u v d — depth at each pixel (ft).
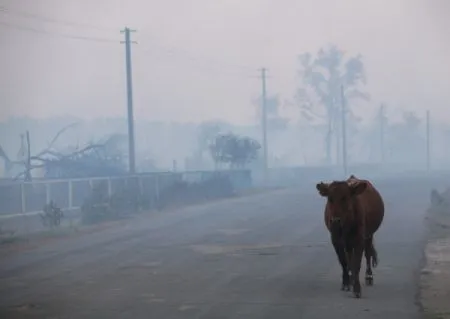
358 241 39.99
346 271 42.32
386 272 49.88
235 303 39.50
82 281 48.57
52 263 58.39
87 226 93.40
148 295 42.55
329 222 39.96
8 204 95.66
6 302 41.06
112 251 65.92
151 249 66.69
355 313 36.24
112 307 39.01
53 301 41.11
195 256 60.95
